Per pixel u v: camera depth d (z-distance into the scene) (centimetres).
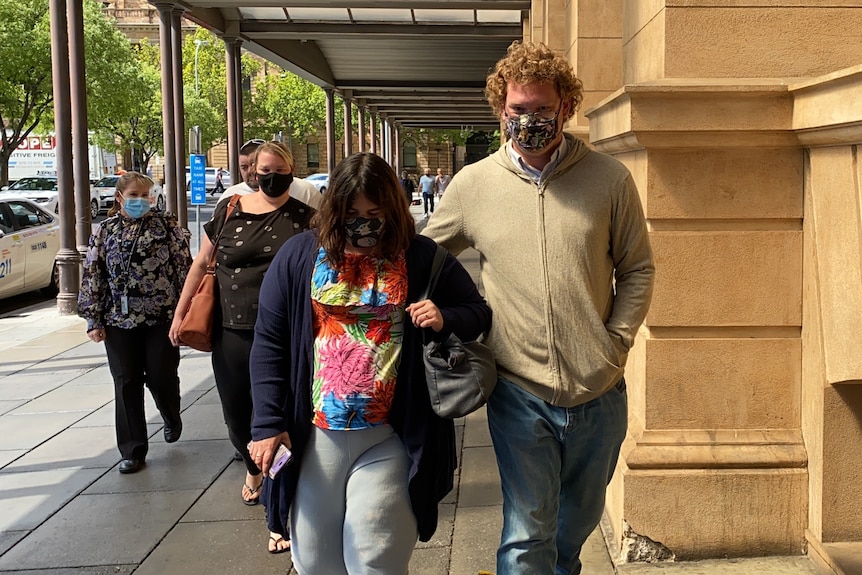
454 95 2922
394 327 245
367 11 1538
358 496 242
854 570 308
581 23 725
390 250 242
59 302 1085
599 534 376
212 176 4681
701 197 336
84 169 1104
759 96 321
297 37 1642
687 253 340
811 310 334
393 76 2516
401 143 5941
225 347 400
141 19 5869
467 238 269
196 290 416
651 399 347
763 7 343
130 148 4844
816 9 342
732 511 343
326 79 2294
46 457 515
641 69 387
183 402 645
